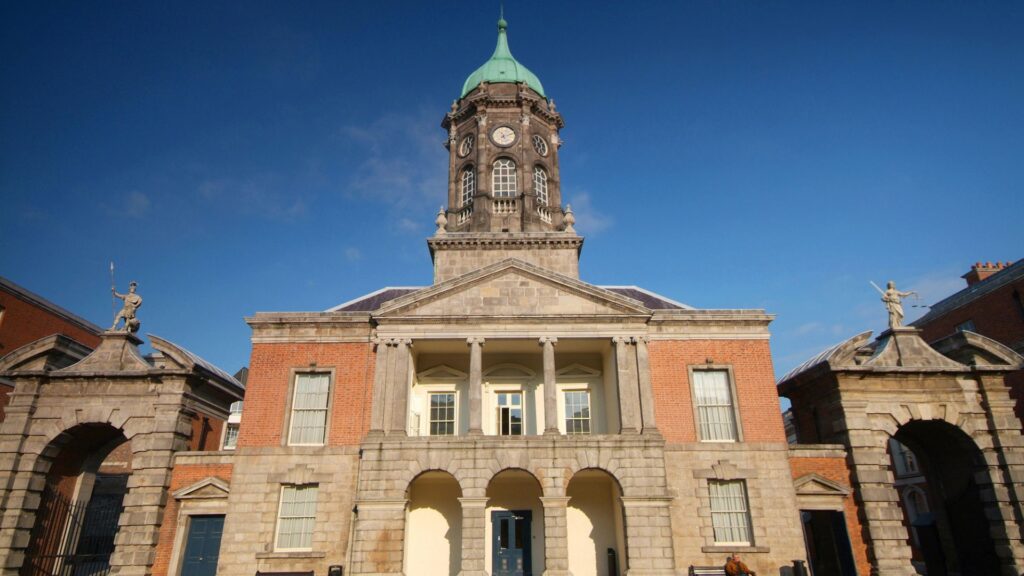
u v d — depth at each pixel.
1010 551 26.11
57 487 28.11
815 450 27.39
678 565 25.23
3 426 26.70
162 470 26.22
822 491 26.75
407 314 28.23
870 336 28.48
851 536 26.25
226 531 25.42
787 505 26.12
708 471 26.62
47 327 36.97
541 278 29.09
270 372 28.06
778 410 27.66
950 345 29.38
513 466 25.62
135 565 24.84
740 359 28.59
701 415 27.88
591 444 26.02
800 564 24.70
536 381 30.53
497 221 35.50
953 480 29.36
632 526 24.94
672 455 26.86
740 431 27.33
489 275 29.02
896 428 27.56
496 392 30.58
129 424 27.06
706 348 28.72
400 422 26.58
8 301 34.31
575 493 28.33
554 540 24.73
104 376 27.50
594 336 28.00
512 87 39.50
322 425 27.52
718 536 25.98
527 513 28.11
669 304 33.38
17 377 27.45
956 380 28.38
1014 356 28.17
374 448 25.83
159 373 27.33
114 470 44.72
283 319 28.55
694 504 26.17
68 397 27.44
